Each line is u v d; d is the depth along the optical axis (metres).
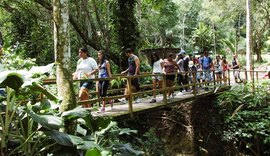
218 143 10.57
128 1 13.65
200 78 12.89
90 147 4.04
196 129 10.88
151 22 30.84
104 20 16.30
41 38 15.86
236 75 15.63
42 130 3.95
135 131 5.39
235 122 10.43
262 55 41.53
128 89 7.27
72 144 3.89
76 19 14.10
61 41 4.62
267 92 11.26
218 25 41.88
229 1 27.50
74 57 15.88
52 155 4.09
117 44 13.94
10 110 4.11
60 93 4.59
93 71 6.71
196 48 39.91
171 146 10.66
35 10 16.80
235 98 11.05
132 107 7.77
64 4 4.66
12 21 16.16
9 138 4.16
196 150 10.45
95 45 13.99
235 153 10.25
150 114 10.76
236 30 36.78
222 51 38.59
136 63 8.18
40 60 15.51
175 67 9.62
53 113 4.55
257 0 25.52
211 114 11.07
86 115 4.28
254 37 31.00
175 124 11.14
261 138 10.03
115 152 4.67
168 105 8.77
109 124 4.96
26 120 4.26
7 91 3.97
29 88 4.06
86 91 6.73
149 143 8.82
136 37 13.86
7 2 16.50
